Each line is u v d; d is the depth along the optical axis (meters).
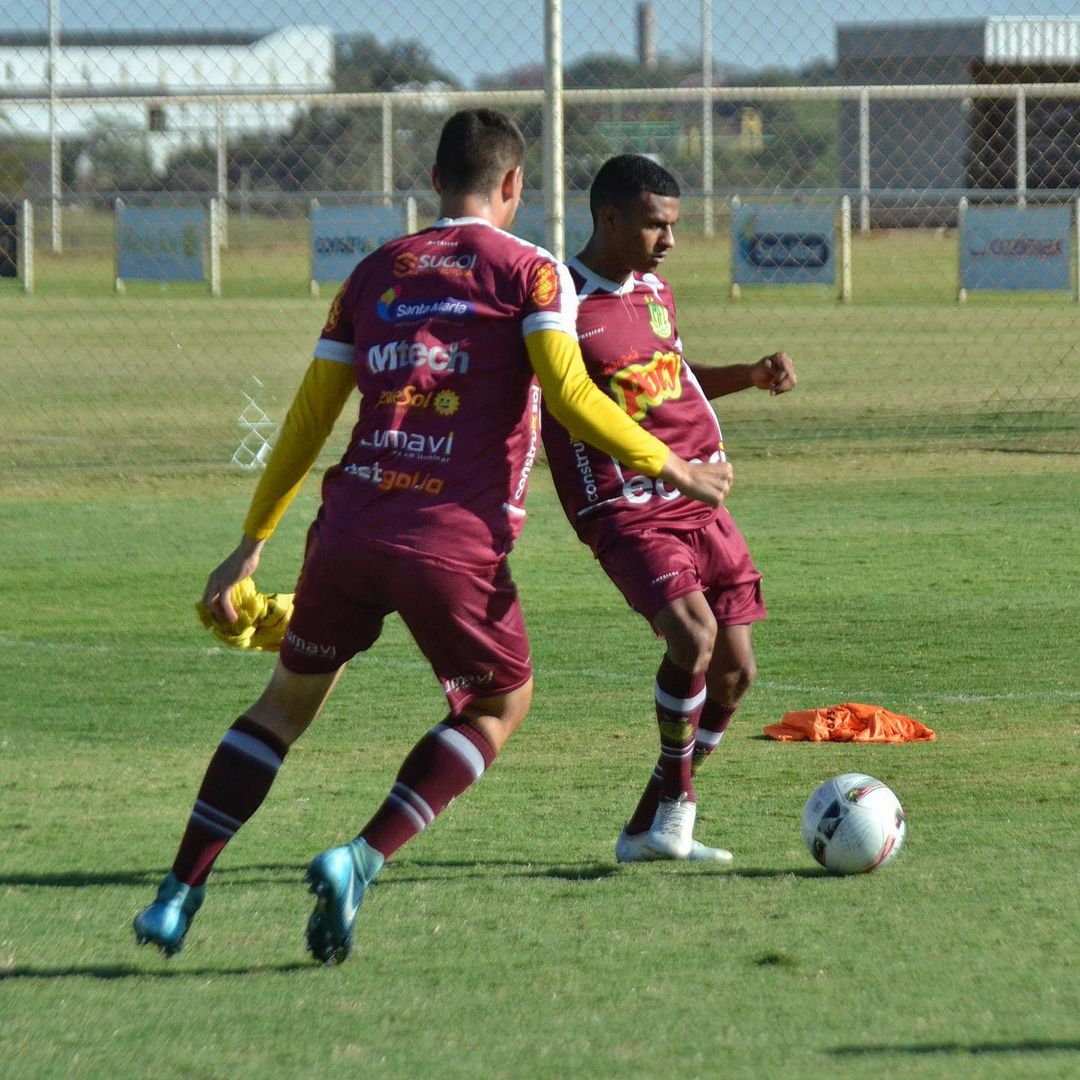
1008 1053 10.38
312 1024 11.18
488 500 12.30
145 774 20.80
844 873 15.55
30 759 21.62
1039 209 89.62
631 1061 10.34
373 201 91.81
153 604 32.28
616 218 16.75
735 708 17.73
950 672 26.39
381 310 12.45
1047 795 18.97
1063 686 25.41
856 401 61.56
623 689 25.84
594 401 12.22
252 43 78.00
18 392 65.19
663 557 16.50
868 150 99.75
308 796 19.66
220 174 101.88
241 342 81.06
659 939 13.26
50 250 103.25
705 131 89.44
